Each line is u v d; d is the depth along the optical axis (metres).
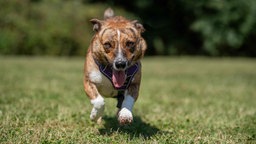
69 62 23.09
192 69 22.12
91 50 6.65
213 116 8.86
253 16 31.39
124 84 6.53
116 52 6.34
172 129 7.43
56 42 27.34
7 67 18.95
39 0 29.39
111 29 6.49
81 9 28.62
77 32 27.86
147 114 8.93
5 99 10.20
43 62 22.33
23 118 7.63
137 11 31.95
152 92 13.05
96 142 6.21
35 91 11.86
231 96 12.72
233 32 31.81
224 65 25.16
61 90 12.29
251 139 6.75
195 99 11.80
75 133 6.68
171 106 10.38
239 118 8.62
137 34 6.61
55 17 27.66
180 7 31.91
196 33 32.81
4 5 26.86
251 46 32.88
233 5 31.42
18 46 26.66
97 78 6.54
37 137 6.26
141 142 6.22
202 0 31.34
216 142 6.43
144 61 26.69
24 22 26.86
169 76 18.33
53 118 7.83
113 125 7.53
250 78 18.47
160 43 32.22
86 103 9.95
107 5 31.36
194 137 6.77
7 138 6.20
